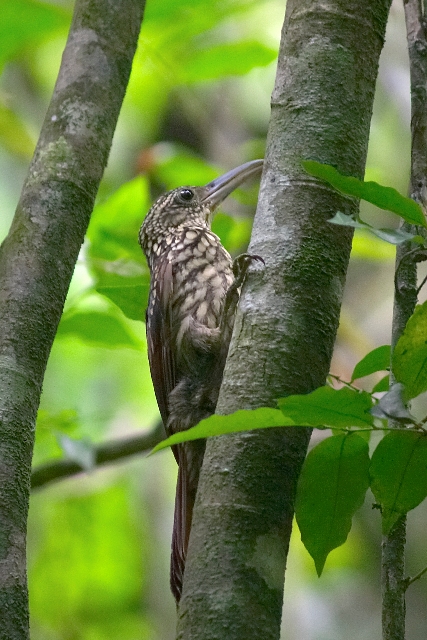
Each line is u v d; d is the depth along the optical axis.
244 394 4.16
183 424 7.03
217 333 6.84
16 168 12.34
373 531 12.27
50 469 7.66
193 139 11.90
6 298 4.88
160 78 10.98
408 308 4.63
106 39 5.68
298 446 4.13
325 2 4.82
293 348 4.23
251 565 3.86
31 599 12.64
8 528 4.36
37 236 5.05
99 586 12.70
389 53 11.30
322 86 4.66
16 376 4.68
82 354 12.55
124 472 12.84
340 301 4.44
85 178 5.30
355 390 3.77
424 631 11.08
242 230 8.60
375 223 10.84
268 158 4.67
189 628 3.77
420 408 10.00
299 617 11.77
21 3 7.85
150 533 12.74
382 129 11.80
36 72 12.73
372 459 3.97
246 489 3.99
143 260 7.93
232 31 10.36
